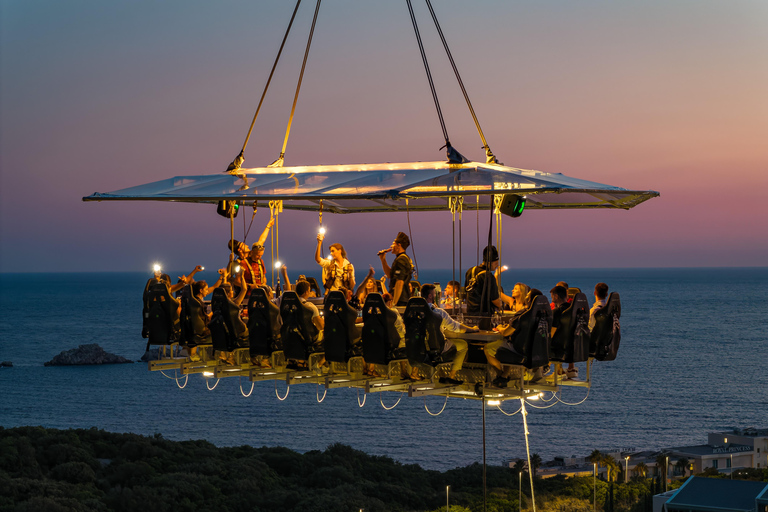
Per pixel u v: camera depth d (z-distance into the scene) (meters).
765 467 105.44
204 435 137.88
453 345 12.94
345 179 14.29
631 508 72.06
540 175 14.44
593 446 132.62
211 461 61.34
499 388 12.98
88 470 53.97
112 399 174.00
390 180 13.65
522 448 131.12
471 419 159.25
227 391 191.88
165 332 14.82
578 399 181.75
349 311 12.89
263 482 59.16
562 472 100.88
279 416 159.12
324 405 174.38
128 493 50.69
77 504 46.75
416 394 13.07
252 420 154.00
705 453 113.25
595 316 13.84
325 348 13.02
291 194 13.02
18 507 44.78
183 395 182.25
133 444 60.97
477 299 13.70
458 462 119.75
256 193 13.51
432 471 73.50
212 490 55.03
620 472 92.00
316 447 129.00
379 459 72.88
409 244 14.69
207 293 14.90
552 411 168.38
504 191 12.38
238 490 56.53
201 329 14.59
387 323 12.45
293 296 13.26
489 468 76.62
